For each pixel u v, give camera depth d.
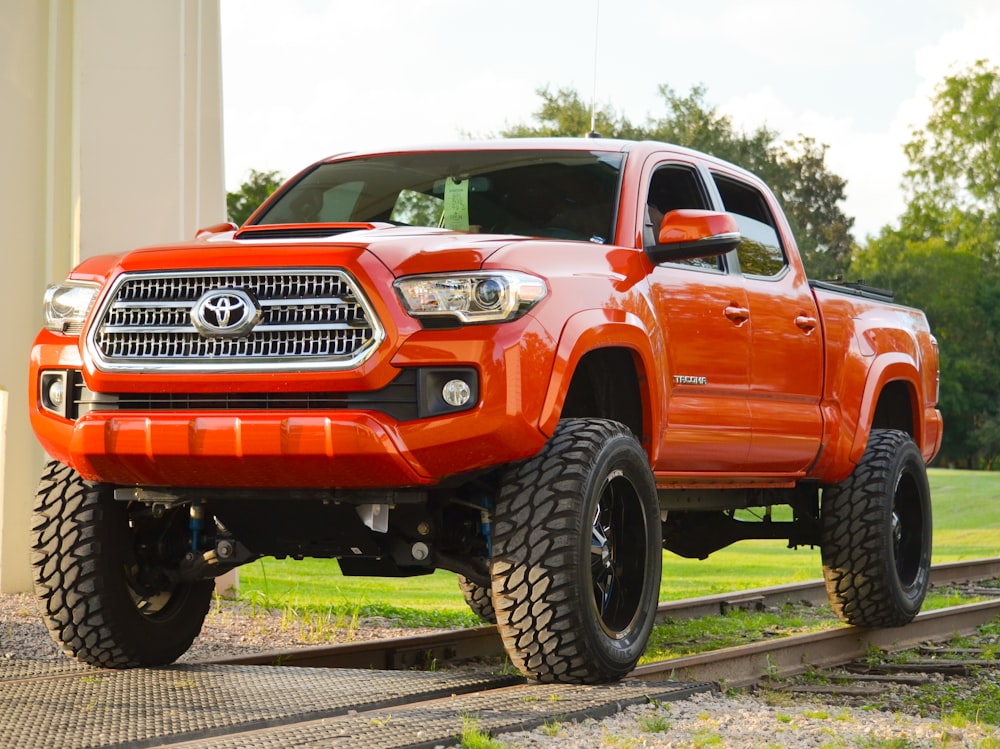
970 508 32.28
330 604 9.69
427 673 6.16
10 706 5.13
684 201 7.12
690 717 5.30
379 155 7.26
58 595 6.01
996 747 5.03
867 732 5.25
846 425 7.97
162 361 5.38
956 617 9.25
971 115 82.12
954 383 74.81
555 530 5.50
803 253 70.38
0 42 9.56
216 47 10.50
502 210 6.57
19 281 9.68
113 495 6.05
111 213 9.68
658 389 6.17
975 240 79.62
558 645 5.56
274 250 5.32
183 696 5.38
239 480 5.42
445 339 5.21
